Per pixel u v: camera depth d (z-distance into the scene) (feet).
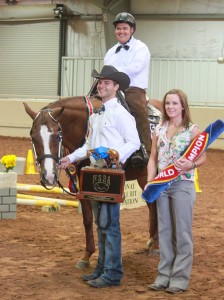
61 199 36.42
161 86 85.76
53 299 18.47
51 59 93.40
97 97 22.71
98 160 18.99
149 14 85.51
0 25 96.58
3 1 95.30
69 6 91.09
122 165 21.45
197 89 84.07
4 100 72.69
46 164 20.26
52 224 29.81
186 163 18.62
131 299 18.57
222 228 29.99
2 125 72.74
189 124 19.20
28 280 20.43
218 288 20.01
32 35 94.17
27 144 65.46
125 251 24.90
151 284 19.66
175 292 19.12
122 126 19.31
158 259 23.73
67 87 92.02
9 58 96.43
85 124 21.81
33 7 92.94
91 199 18.94
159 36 85.71
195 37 83.97
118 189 18.78
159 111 25.12
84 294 19.03
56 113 20.88
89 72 89.92
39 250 24.62
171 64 84.89
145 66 23.84
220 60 82.12
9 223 29.35
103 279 19.69
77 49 91.35
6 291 19.15
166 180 18.74
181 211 18.94
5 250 24.43
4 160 30.63
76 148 22.08
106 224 19.19
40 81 94.38
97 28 89.40
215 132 18.78
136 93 23.44
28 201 33.30
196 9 83.56
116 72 19.30
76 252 24.43
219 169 52.75
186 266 19.19
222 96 82.89
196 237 27.71
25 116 71.77
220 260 23.72
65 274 21.24
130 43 23.85
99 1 83.61
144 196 18.97
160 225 19.44
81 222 30.66
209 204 36.86
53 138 20.49
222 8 82.28
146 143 22.85
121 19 23.54
